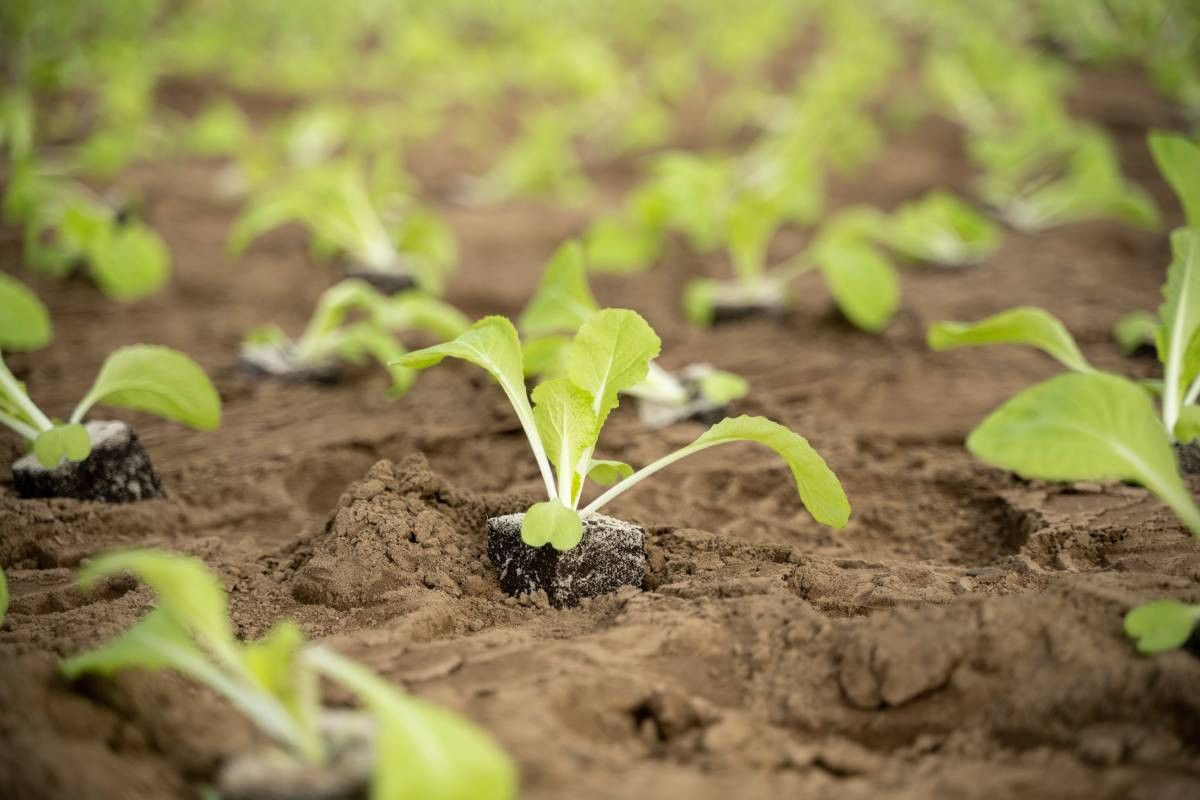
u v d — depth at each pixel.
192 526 0.86
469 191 1.67
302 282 1.21
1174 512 0.83
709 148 1.89
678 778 0.70
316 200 1.18
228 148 1.72
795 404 0.97
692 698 0.72
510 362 0.79
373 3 3.29
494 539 0.80
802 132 1.50
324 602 0.79
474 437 0.94
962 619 0.73
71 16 2.24
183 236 1.33
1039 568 0.80
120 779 0.69
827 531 0.85
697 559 0.81
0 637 0.76
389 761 0.61
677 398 0.95
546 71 2.36
